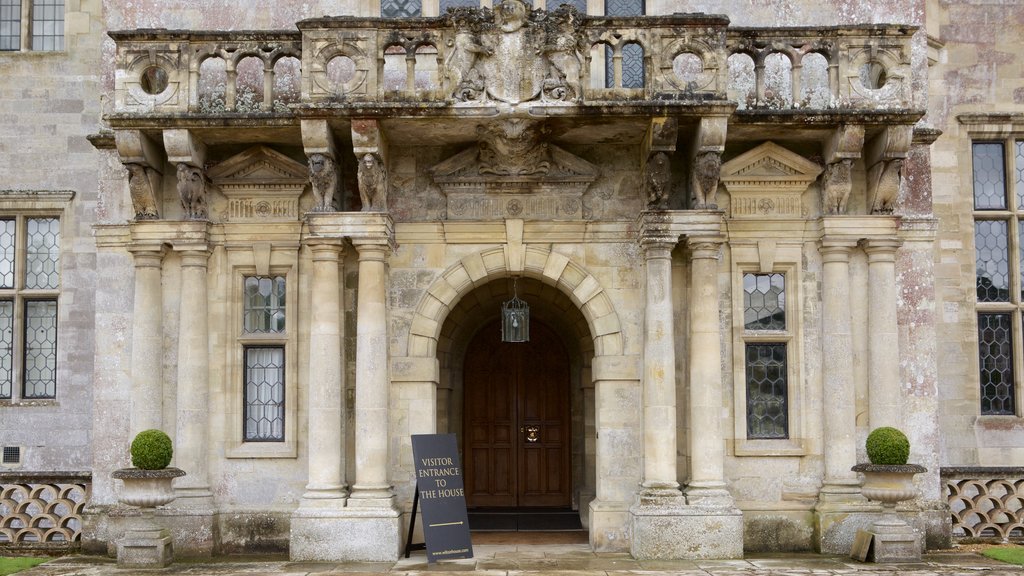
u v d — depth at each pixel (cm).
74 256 1889
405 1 1611
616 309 1517
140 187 1492
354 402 1508
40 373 1895
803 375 1516
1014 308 1892
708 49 1407
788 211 1537
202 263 1515
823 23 1570
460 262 1525
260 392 1541
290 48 1458
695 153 1444
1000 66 1939
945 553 1455
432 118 1398
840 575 1268
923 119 1587
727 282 1531
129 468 1404
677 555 1404
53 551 1519
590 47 1416
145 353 1498
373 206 1465
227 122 1432
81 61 1920
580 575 1277
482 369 1941
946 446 1853
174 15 1576
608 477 1495
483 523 1748
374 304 1462
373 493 1437
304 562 1400
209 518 1467
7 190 1891
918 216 1544
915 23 1571
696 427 1454
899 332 1536
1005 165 1927
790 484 1499
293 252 1537
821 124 1449
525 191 1530
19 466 1848
